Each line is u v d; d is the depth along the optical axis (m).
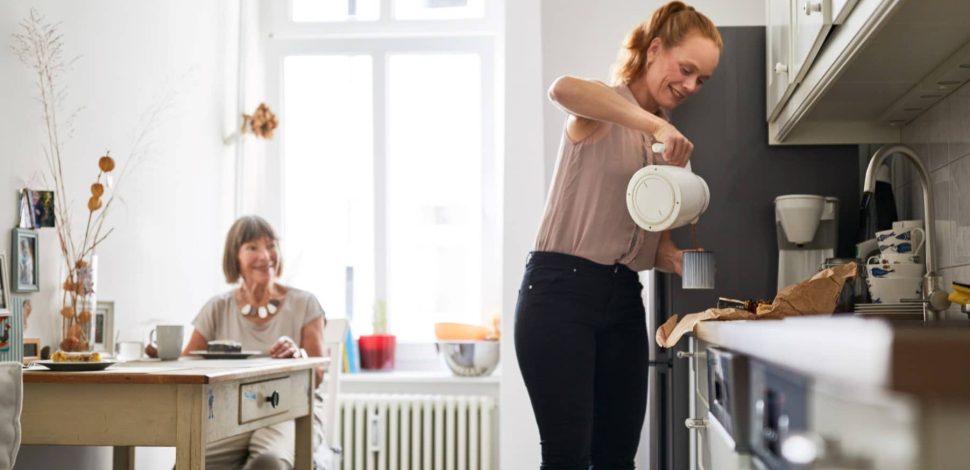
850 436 0.65
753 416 1.06
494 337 4.29
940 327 0.60
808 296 1.95
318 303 3.43
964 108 2.16
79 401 2.12
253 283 3.38
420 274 4.54
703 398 1.79
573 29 3.87
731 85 2.85
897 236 2.25
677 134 1.94
